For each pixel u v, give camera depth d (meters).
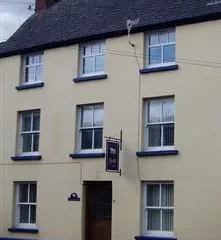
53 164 21.62
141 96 19.95
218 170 18.05
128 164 19.83
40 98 22.44
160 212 19.27
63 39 22.06
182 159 18.77
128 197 19.67
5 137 23.17
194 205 18.33
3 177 22.94
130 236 19.45
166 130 19.55
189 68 19.12
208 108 18.56
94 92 21.06
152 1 21.45
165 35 20.09
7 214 22.55
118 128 20.27
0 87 23.70
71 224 20.81
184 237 18.38
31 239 21.66
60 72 22.08
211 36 18.88
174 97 19.36
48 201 21.53
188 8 19.88
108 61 20.92
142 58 20.14
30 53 23.19
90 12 23.02
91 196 20.86
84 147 21.22
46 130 22.05
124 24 20.91
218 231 17.78
